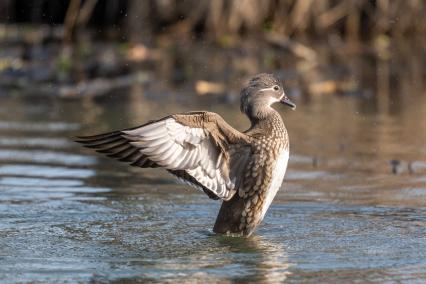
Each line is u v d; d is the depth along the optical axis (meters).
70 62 22.27
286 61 22.98
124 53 23.08
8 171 13.02
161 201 11.53
